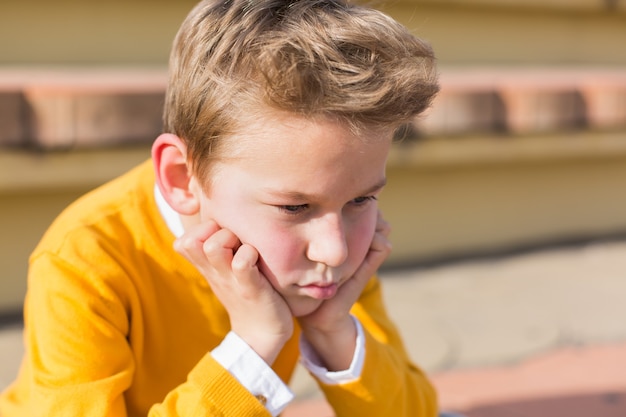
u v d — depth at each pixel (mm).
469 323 2852
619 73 4520
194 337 1354
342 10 1148
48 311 1224
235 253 1209
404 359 1488
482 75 4000
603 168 4191
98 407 1179
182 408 1195
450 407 2182
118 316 1250
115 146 2775
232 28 1111
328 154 1037
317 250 1102
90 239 1261
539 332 2779
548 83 3768
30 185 2693
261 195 1084
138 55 3564
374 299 1518
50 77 2938
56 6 3357
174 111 1213
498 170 3861
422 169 3645
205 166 1146
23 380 1396
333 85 1022
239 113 1071
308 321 1312
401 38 1138
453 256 3764
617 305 3100
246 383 1214
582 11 4902
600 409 2191
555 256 3828
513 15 4676
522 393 2283
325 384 1327
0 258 2816
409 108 1082
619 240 4172
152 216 1322
